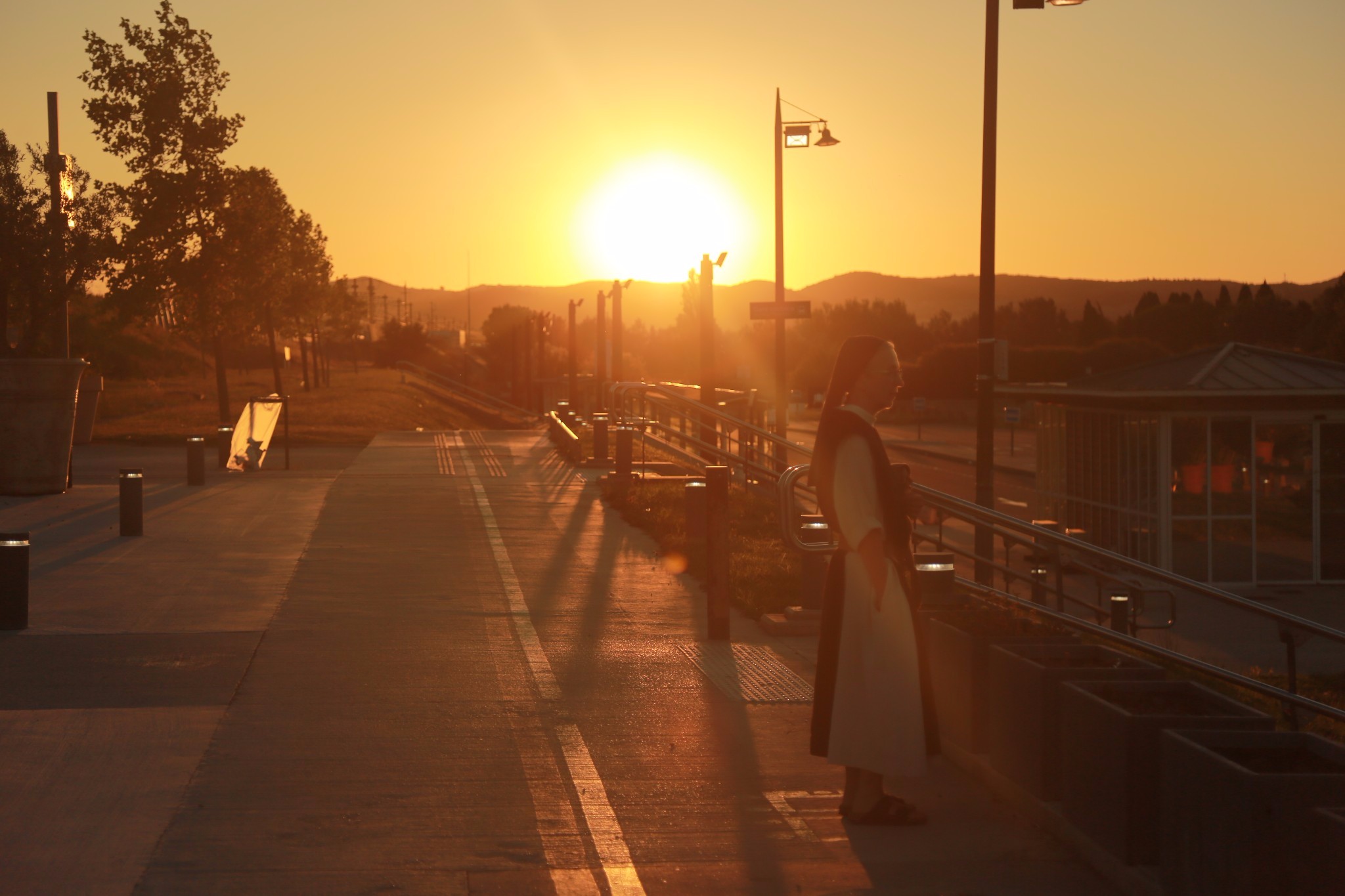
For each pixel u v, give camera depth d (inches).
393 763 222.2
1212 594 240.1
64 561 456.8
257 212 1211.9
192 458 736.3
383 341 4820.4
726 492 336.8
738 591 408.5
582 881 170.9
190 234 1170.6
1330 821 128.2
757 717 257.9
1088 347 3927.2
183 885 166.2
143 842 181.3
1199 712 173.0
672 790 210.1
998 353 655.8
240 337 1325.0
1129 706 176.4
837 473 187.5
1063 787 185.2
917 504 194.1
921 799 205.5
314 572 442.3
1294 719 312.3
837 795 208.7
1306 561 814.5
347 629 341.7
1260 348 860.6
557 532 568.7
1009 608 256.5
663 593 413.4
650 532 565.3
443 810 198.2
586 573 451.8
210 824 189.6
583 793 207.8
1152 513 823.1
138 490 523.8
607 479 754.8
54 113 701.3
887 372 192.1
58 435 683.4
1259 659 576.4
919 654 191.6
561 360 4301.2
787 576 439.2
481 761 224.5
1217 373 821.9
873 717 188.2
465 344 5600.4
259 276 1203.9
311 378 3107.8
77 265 692.7
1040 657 206.4
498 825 192.1
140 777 210.8
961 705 223.5
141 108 1146.0
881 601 184.5
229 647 315.6
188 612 361.7
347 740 235.6
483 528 573.3
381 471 864.9
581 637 339.3
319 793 205.0
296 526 565.3
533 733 242.8
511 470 887.1
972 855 180.5
